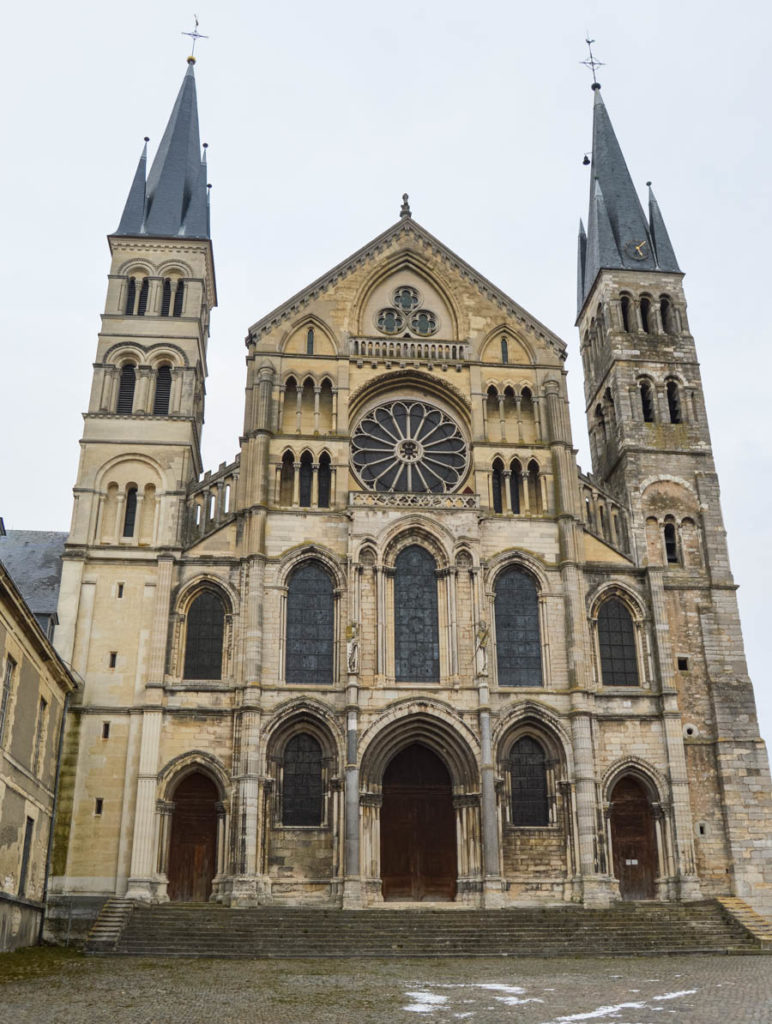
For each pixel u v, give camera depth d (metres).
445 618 56.97
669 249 70.62
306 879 51.59
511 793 54.88
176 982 32.91
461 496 58.94
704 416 65.25
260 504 57.53
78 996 29.17
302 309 64.00
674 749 55.50
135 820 50.97
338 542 58.06
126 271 64.50
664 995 29.69
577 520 60.41
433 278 66.69
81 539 57.00
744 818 55.25
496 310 65.94
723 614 60.06
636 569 59.91
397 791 55.34
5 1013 25.69
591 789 53.69
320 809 53.31
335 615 56.66
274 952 42.72
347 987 31.83
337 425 60.97
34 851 46.94
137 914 46.34
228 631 55.91
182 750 52.94
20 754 43.31
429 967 38.53
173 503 58.09
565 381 64.50
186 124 71.75
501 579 59.09
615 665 58.22
